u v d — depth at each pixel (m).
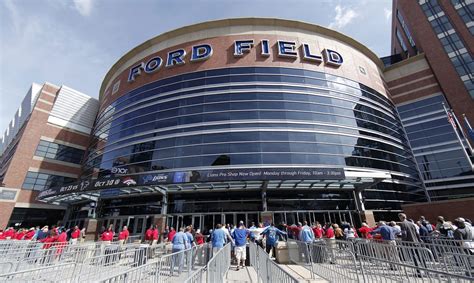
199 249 10.29
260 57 28.22
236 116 24.16
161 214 21.22
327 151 22.88
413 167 28.84
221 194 21.81
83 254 9.27
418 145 30.67
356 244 8.68
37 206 30.14
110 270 7.50
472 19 34.06
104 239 13.05
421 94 33.56
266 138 22.78
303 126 23.80
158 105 27.34
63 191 21.70
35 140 32.88
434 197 27.09
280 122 23.70
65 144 35.41
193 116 24.97
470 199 18.31
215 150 22.55
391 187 24.05
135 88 30.95
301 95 25.77
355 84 29.28
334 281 7.25
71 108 37.66
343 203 21.69
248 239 13.20
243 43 29.17
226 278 8.10
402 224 9.08
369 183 19.94
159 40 33.12
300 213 21.02
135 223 22.52
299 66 27.86
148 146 24.89
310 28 31.47
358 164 23.12
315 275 8.44
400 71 36.41
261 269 6.88
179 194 22.23
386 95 33.19
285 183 20.25
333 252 7.43
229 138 22.97
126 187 18.52
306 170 17.75
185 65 29.31
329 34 32.12
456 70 32.22
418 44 38.53
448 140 29.00
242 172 17.77
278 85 26.20
